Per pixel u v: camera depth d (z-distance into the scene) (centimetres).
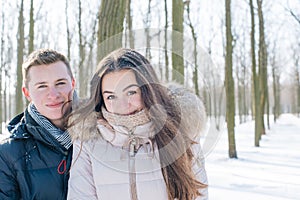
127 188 163
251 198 517
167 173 166
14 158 190
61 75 195
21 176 190
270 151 1126
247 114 3297
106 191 163
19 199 195
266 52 1822
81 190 166
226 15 971
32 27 1179
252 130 2084
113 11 388
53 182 192
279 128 2338
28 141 195
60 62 198
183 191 169
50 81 193
